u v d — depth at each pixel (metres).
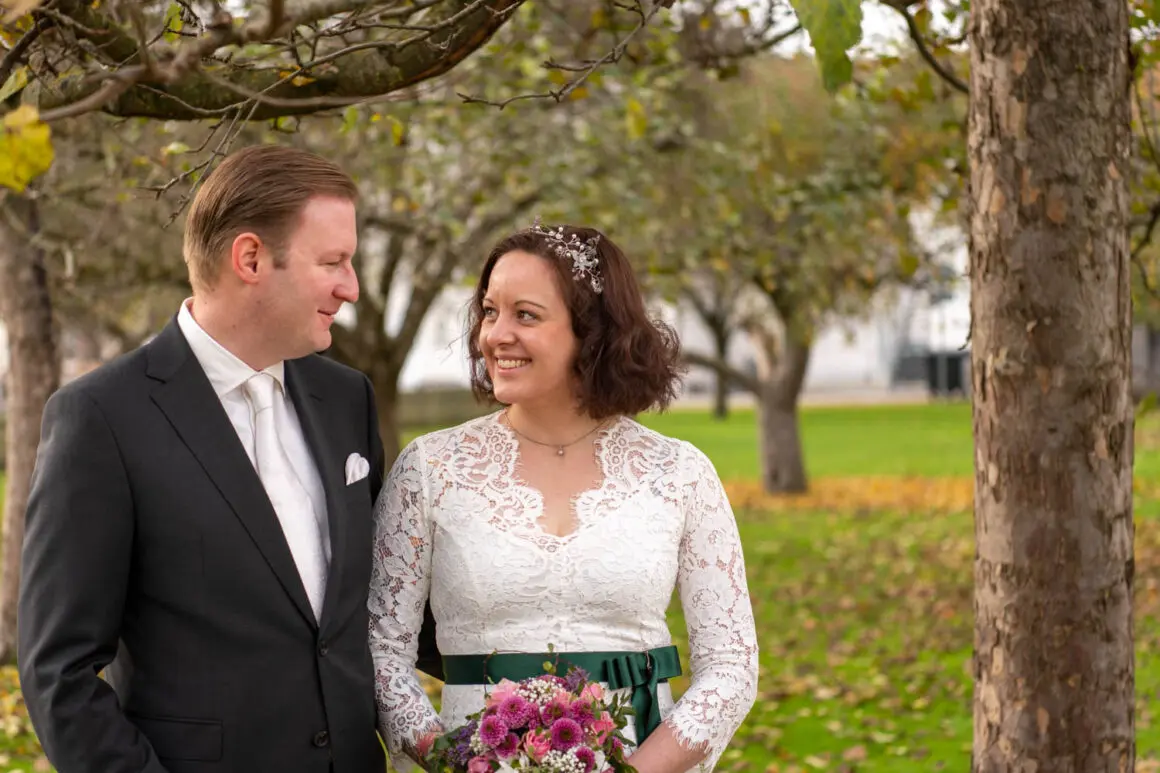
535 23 5.12
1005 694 2.57
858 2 1.73
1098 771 2.53
